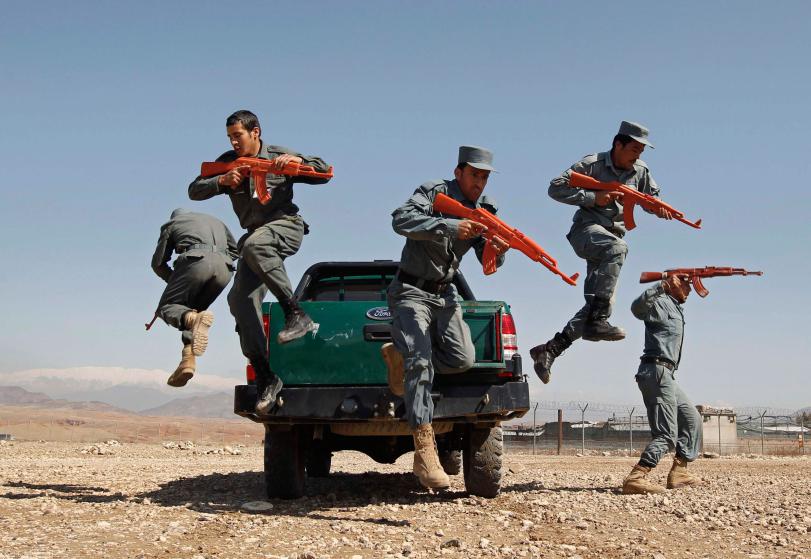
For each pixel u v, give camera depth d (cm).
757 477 1152
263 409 682
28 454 1589
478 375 720
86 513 657
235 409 713
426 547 538
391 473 1162
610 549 547
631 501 793
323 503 737
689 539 591
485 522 641
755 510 732
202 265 705
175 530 575
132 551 503
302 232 693
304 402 697
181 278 703
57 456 1566
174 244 727
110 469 1166
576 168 790
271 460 746
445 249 648
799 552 548
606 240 772
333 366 711
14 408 15838
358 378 710
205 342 672
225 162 694
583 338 784
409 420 621
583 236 785
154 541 535
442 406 702
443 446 829
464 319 717
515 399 709
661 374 897
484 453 769
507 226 636
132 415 15375
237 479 992
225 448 2012
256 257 657
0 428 6191
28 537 541
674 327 911
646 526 640
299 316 673
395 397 696
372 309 718
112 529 578
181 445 2089
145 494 809
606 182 789
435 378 713
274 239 665
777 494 870
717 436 3703
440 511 692
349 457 1795
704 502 786
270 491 753
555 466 1502
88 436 6544
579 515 679
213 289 726
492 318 718
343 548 527
